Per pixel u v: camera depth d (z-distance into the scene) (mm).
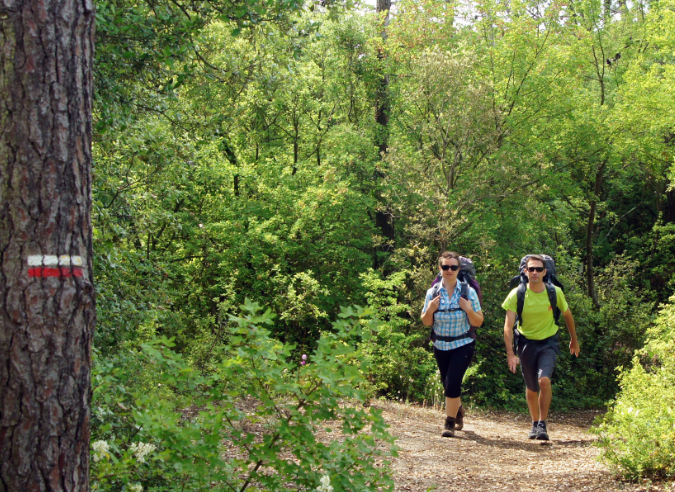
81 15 2111
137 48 5988
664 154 18203
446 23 17047
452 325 6727
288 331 14836
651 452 4414
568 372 15281
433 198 13500
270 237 14438
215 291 14633
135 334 7172
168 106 7082
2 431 1896
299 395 2615
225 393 2746
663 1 16641
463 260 6934
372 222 16703
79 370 2029
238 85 7684
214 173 14164
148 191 7742
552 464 5254
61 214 2006
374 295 12117
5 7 1980
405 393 11055
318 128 18672
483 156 14227
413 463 5102
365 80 17984
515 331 6965
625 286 17719
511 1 16656
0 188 1961
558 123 16750
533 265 6664
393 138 17297
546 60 16125
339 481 2559
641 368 5855
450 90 13555
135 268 7434
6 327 1921
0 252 1948
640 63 18562
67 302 1996
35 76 1987
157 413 2545
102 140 6344
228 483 2617
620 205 26453
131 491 2701
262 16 6406
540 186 15453
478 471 4914
